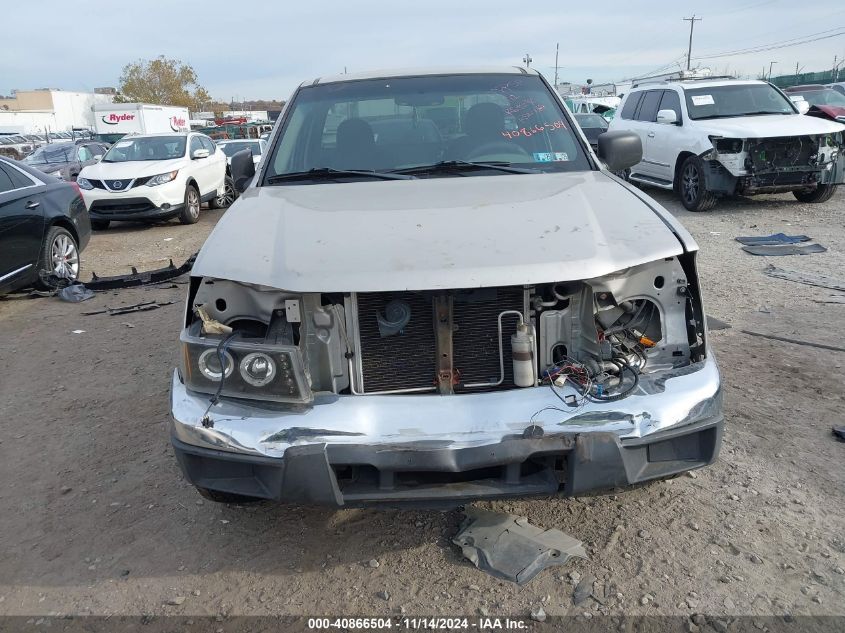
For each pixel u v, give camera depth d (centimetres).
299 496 245
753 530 297
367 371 262
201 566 292
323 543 304
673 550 287
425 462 240
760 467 342
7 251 676
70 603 274
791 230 883
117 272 880
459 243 264
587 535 299
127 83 6888
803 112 1145
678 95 1109
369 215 294
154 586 282
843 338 503
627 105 1272
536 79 422
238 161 414
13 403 464
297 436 246
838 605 254
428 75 423
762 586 265
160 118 3023
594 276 252
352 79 426
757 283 653
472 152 375
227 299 266
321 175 366
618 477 247
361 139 385
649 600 260
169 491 349
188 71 7056
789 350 486
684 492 326
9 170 713
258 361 248
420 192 326
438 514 321
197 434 253
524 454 241
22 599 277
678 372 264
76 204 795
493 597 266
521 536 296
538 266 251
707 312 573
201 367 256
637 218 288
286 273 255
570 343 267
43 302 719
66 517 330
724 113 1068
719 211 1045
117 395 468
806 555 280
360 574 283
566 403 250
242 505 326
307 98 414
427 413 248
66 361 539
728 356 479
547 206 297
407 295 257
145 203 1168
